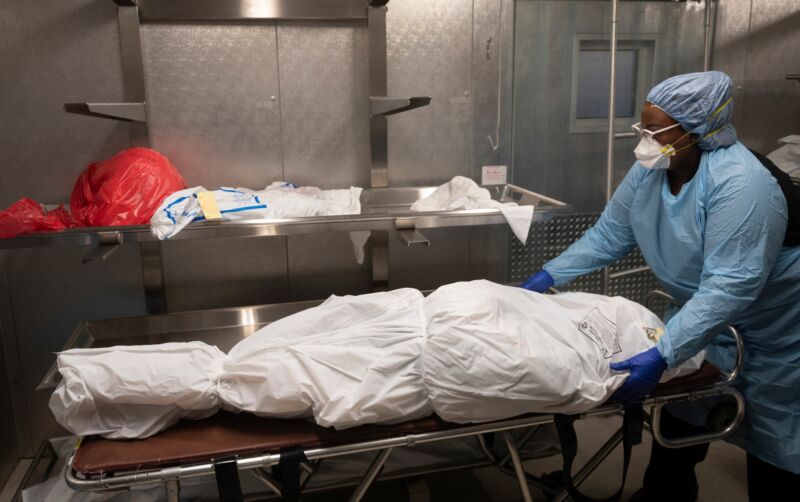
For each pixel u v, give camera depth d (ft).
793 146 9.00
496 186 8.90
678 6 8.94
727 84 5.44
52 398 4.75
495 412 4.90
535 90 8.78
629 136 8.36
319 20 7.77
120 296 8.13
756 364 6.18
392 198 8.34
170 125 7.73
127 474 4.51
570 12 8.59
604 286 8.43
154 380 4.80
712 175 5.47
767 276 5.42
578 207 9.38
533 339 4.98
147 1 7.25
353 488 7.67
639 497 7.30
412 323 5.35
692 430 6.86
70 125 7.54
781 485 6.29
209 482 6.86
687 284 6.15
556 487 7.07
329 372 4.95
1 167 7.52
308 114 8.05
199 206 6.34
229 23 7.58
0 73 7.27
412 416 5.02
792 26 9.29
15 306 7.97
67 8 7.23
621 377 5.16
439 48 8.23
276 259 8.42
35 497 6.61
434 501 7.54
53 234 6.00
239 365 5.01
